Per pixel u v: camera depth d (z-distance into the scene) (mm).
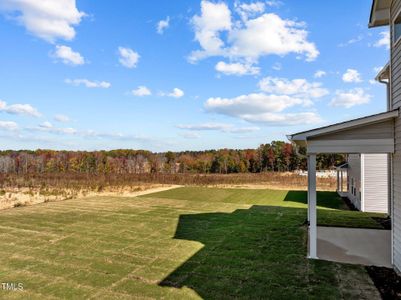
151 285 4680
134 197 16812
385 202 11531
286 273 5059
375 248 6453
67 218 10383
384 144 5379
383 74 9297
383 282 4613
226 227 8820
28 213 11406
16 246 6969
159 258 6012
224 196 17359
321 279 4766
